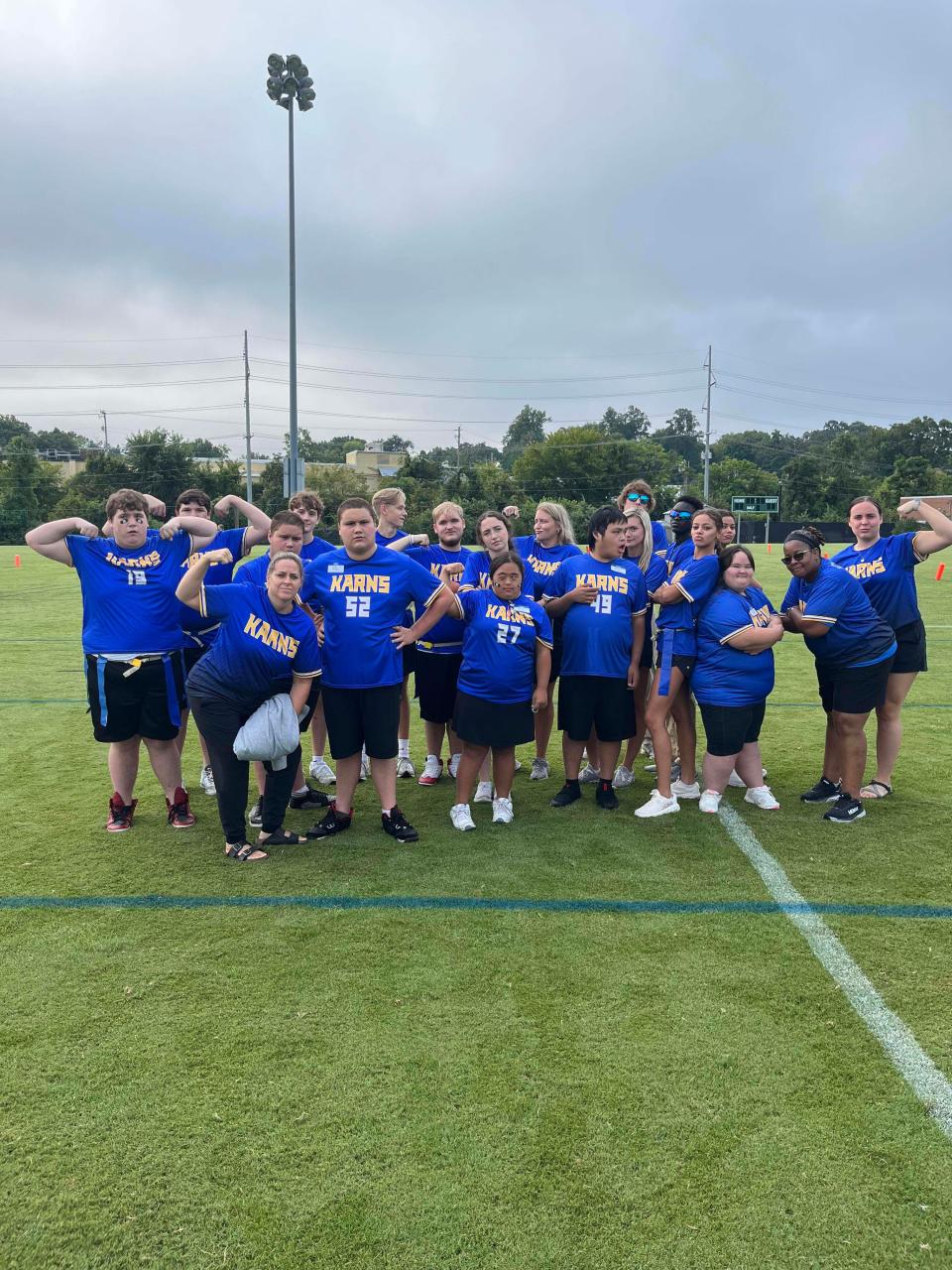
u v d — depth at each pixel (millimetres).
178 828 4367
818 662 4523
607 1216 1893
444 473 54062
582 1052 2469
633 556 5242
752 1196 1950
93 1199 1943
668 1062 2422
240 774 3920
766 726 6805
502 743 4277
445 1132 2146
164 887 3617
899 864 3859
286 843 4125
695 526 4430
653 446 76062
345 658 4078
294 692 4031
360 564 4109
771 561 27812
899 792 4977
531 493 64062
